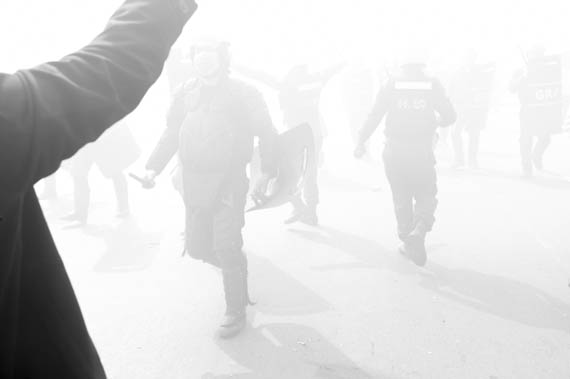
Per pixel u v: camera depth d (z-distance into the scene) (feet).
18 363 2.19
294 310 12.83
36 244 2.19
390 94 14.40
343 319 12.30
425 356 10.73
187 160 11.03
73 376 2.34
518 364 10.36
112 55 2.00
